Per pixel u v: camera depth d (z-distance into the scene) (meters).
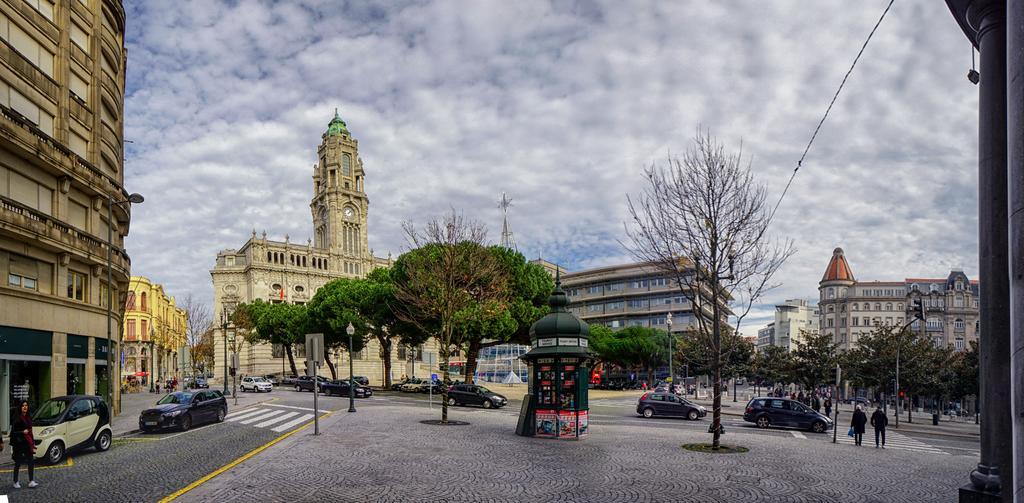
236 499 11.44
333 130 122.69
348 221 118.31
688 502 11.51
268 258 107.19
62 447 16.30
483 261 36.81
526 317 48.84
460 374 102.00
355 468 14.62
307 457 16.28
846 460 17.80
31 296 24.20
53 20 26.39
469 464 15.30
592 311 116.50
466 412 34.00
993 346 8.95
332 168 118.81
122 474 14.23
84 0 28.97
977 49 10.59
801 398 46.09
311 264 111.62
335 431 22.66
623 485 12.95
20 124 23.22
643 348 78.25
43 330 25.08
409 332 52.56
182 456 16.95
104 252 29.91
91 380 28.92
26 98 24.38
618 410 41.00
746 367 64.94
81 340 28.23
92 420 17.62
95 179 28.75
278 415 30.19
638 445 19.64
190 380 71.94
